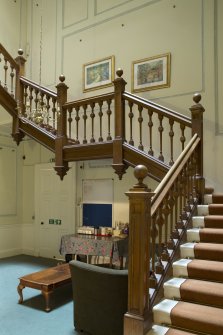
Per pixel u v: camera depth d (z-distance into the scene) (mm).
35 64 6438
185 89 4523
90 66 5590
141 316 2082
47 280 3740
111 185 5512
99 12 5559
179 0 4684
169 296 2373
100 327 2850
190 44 4535
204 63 4395
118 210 5395
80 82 5711
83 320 2988
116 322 2746
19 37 6539
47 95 4402
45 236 6441
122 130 3561
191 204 3203
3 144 6590
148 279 2182
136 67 5016
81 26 5781
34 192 6742
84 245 4863
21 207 6887
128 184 5297
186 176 3082
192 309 2150
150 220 2234
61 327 3154
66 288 4449
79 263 3021
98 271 2814
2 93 4461
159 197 2484
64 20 6059
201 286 2307
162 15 4828
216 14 4363
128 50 5145
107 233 5148
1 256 6391
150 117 3428
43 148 6617
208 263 2531
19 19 6570
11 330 3080
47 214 6438
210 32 4383
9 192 6664
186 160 2977
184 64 4566
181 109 4531
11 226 6660
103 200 5598
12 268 5469
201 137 3342
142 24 5023
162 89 4730
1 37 6176
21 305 3756
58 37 6113
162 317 2164
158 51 4824
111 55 5332
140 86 4945
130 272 2162
